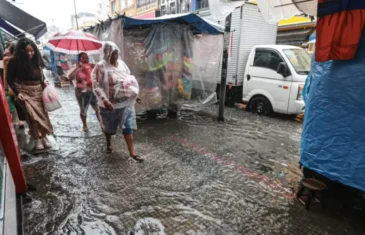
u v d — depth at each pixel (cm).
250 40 714
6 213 158
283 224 245
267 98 659
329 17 243
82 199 280
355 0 226
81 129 533
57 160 378
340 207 274
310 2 368
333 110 261
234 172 353
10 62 363
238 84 730
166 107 625
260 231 235
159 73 594
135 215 254
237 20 686
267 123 609
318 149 278
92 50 547
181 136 502
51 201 275
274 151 437
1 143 240
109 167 358
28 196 281
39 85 392
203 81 668
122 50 526
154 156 400
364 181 244
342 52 241
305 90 324
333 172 266
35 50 376
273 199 288
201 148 440
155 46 573
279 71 611
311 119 285
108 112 360
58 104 402
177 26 586
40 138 409
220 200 283
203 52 654
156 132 523
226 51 580
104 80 339
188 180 326
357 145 247
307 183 270
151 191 299
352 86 246
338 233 235
